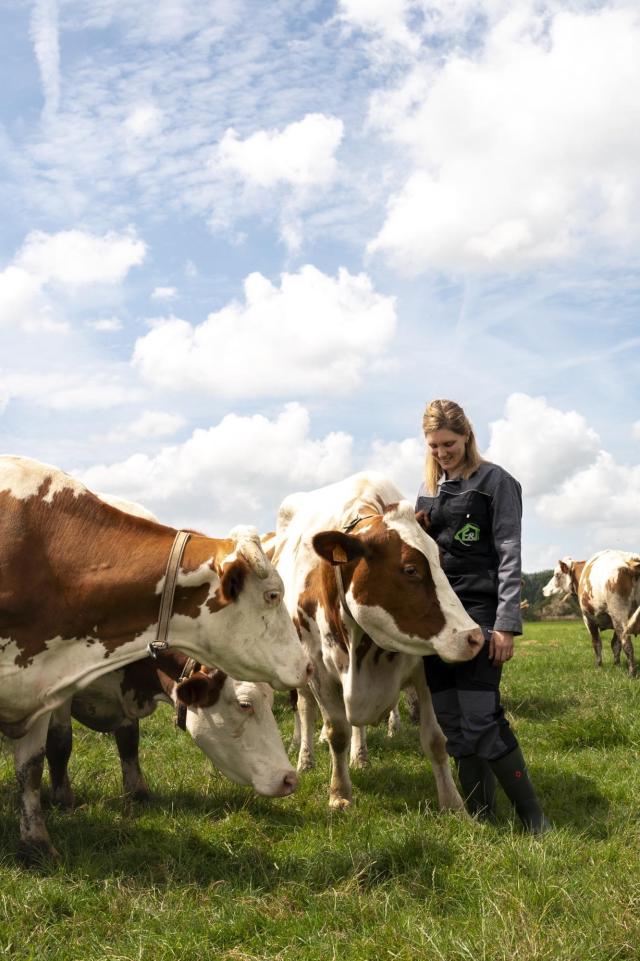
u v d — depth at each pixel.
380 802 5.87
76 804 5.96
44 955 3.59
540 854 4.24
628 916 3.45
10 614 4.56
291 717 9.38
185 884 4.33
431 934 3.49
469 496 5.27
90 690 5.80
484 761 5.30
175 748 7.61
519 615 5.01
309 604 5.78
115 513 4.85
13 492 4.75
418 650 4.91
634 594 14.54
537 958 3.20
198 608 4.63
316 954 3.51
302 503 7.38
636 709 8.44
